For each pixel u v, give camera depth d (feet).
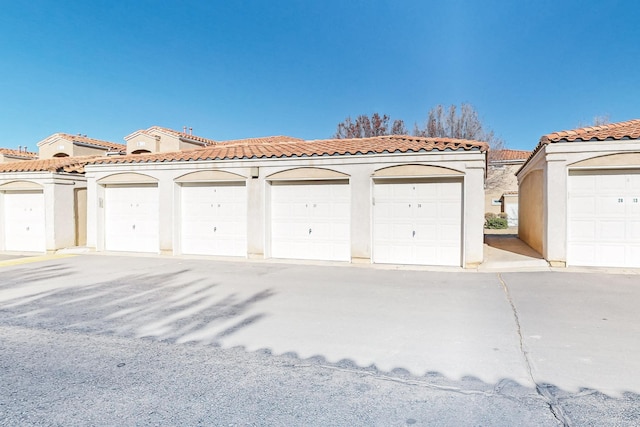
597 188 30.78
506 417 10.42
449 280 28.02
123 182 43.62
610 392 11.66
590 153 30.14
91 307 21.59
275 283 27.58
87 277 30.22
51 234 46.91
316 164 36.70
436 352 14.88
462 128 91.91
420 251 34.58
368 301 22.48
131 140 90.43
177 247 41.65
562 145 30.76
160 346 15.78
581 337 16.15
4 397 11.73
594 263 31.01
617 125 35.42
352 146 40.22
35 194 48.60
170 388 12.25
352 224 35.68
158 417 10.62
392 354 14.76
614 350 14.75
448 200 33.83
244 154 40.16
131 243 44.55
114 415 10.74
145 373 13.32
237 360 14.37
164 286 26.81
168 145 88.84
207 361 14.29
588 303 21.20
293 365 13.91
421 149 33.50
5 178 48.70
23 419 10.55
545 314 19.35
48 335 17.10
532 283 26.27
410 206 34.78
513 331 16.98
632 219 30.22
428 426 10.07
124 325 18.44
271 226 39.04
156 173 42.22
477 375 12.91
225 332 17.40
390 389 12.07
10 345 15.94
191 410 10.96
